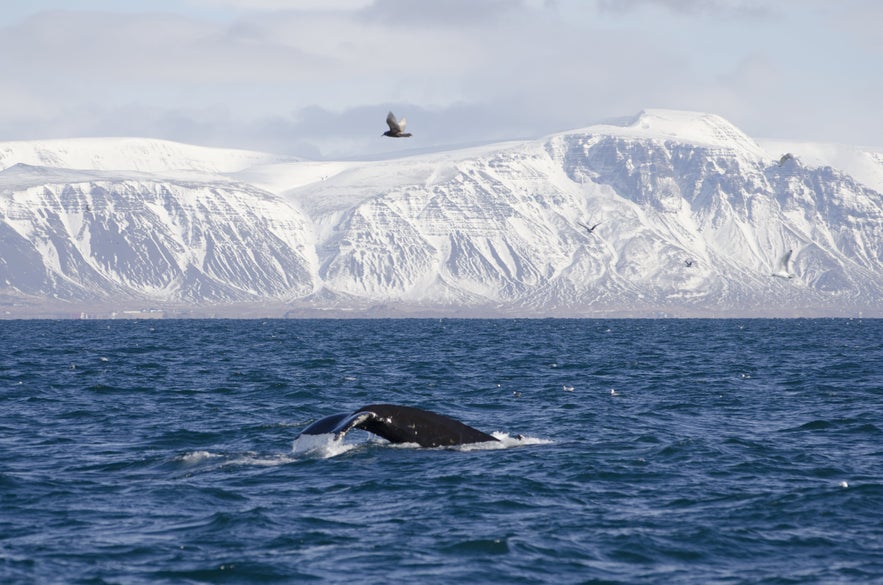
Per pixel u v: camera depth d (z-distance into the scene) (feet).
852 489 254.27
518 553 199.41
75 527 216.54
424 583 181.57
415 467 275.59
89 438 345.10
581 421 397.80
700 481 267.80
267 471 271.49
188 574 185.57
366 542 206.49
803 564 193.98
